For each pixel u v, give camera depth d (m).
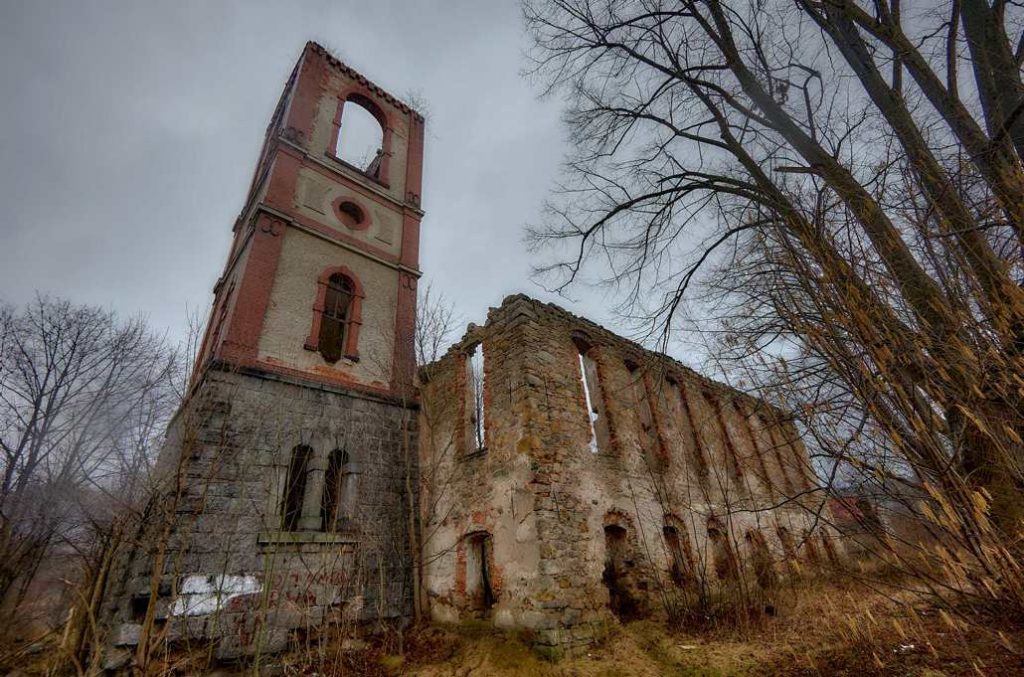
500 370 11.52
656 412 13.62
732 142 8.95
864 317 3.40
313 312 12.66
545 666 7.72
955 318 3.44
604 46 9.86
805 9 7.46
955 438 3.35
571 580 8.89
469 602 10.10
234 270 13.87
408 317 14.56
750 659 7.07
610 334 14.08
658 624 9.41
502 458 10.45
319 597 9.52
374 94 18.34
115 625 7.60
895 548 3.81
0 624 7.56
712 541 12.86
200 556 8.62
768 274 4.39
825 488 4.15
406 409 12.91
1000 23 6.26
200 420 9.48
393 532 11.27
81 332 17.64
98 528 7.21
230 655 8.24
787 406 4.47
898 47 6.62
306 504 10.45
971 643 5.09
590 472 10.60
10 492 12.23
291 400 11.12
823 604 8.47
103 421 14.98
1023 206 3.73
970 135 5.91
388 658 8.83
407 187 17.08
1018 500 3.21
